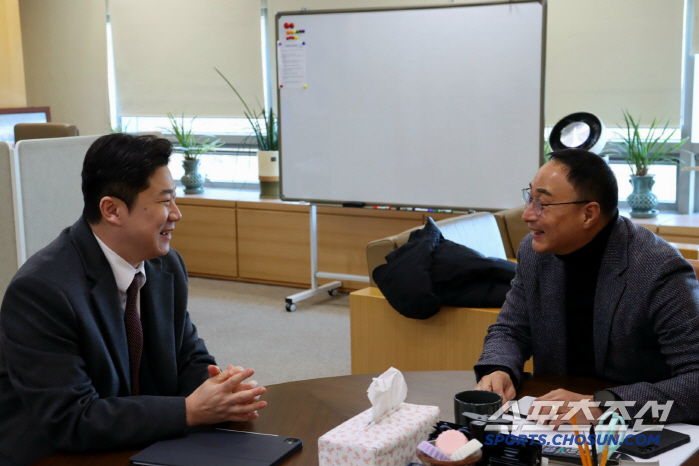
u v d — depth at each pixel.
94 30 6.59
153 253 1.52
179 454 1.27
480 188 4.37
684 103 4.55
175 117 6.30
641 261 1.59
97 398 1.40
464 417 1.29
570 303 1.73
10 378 1.41
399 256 3.08
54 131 5.04
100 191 1.46
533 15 4.05
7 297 1.42
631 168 4.53
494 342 1.78
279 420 1.43
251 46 5.83
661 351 1.58
